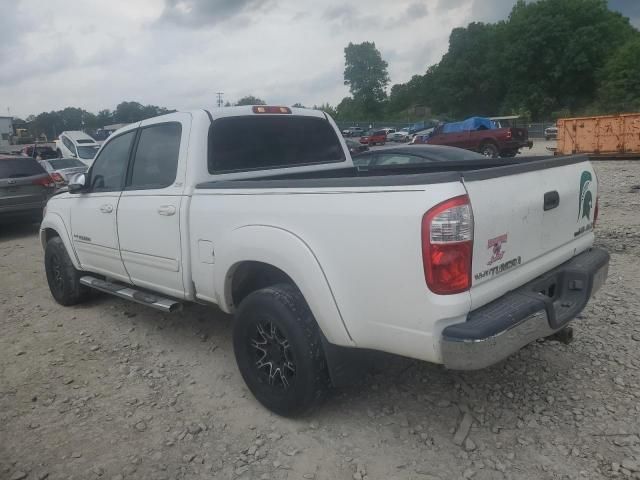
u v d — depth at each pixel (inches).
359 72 4655.5
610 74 2706.7
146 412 147.8
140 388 161.5
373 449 127.3
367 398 148.7
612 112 2513.5
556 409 138.7
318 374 130.8
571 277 139.2
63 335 205.9
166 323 212.7
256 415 144.0
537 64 3272.6
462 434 130.3
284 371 137.9
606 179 580.4
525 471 117.0
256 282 154.5
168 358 181.3
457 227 104.4
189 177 159.0
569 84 3193.9
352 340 122.0
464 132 933.2
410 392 150.6
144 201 173.6
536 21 3228.3
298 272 126.4
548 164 133.9
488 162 181.2
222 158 165.0
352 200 116.6
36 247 393.7
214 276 150.6
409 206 107.6
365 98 4682.6
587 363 161.0
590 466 117.4
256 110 176.1
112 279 212.2
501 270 117.0
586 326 186.2
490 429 132.2
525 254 124.8
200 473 122.2
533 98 3228.3
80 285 233.9
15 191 426.9
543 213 129.6
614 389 146.5
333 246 119.9
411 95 4616.1
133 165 183.6
